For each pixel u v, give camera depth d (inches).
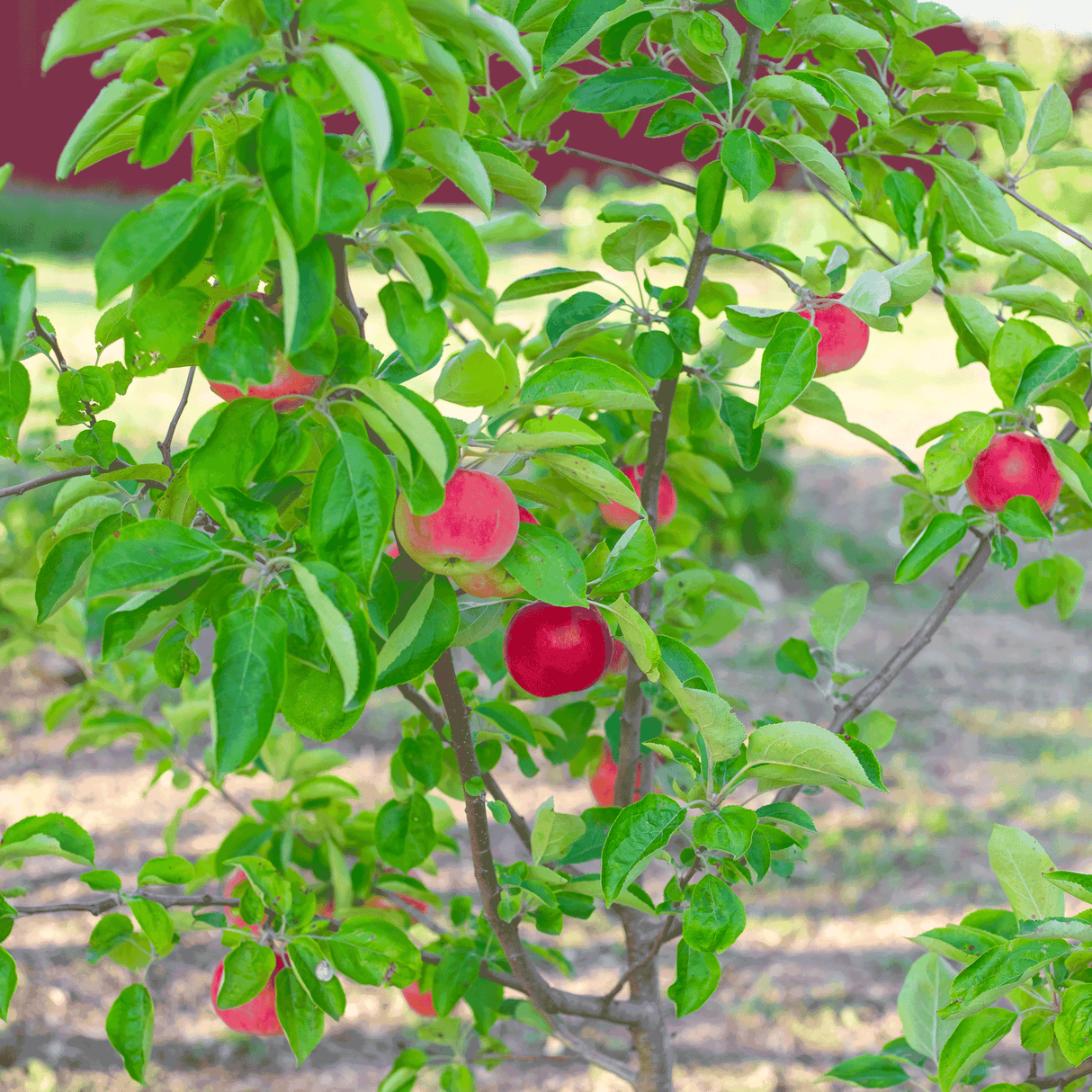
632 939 93.5
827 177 70.4
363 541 49.8
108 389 64.2
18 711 256.8
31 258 713.6
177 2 45.5
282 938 72.6
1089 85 695.7
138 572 47.6
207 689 116.7
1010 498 74.5
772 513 332.5
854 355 77.1
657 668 60.4
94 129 50.0
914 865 208.4
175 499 61.9
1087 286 76.9
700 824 62.1
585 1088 158.6
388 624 59.3
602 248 77.5
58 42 44.5
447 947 93.9
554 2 72.1
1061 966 63.8
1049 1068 78.2
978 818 221.8
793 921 196.9
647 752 91.2
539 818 72.4
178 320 54.5
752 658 288.5
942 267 83.4
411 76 54.1
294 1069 162.2
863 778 58.9
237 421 51.9
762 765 62.2
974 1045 61.9
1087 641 312.2
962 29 665.6
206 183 48.4
